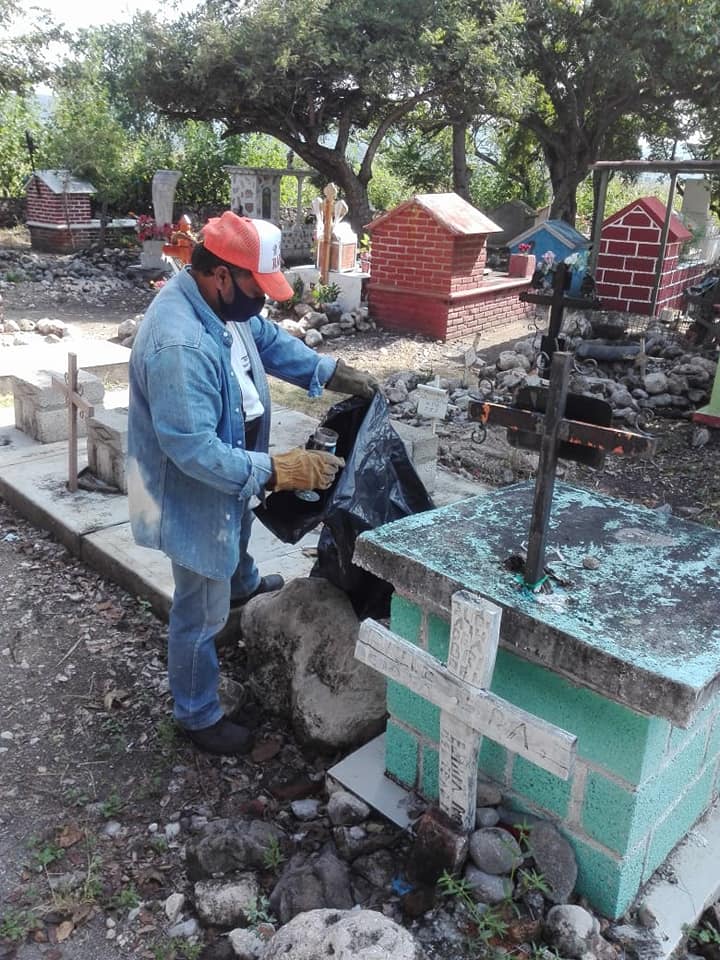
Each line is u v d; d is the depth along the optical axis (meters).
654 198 10.78
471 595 2.22
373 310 11.27
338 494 3.02
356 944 2.04
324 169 17.81
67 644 3.87
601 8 17.31
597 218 9.90
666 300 11.12
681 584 2.41
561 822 2.36
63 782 3.04
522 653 2.29
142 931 2.46
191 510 2.75
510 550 2.59
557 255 9.70
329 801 2.78
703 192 13.27
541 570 2.34
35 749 3.21
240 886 2.48
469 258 10.77
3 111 20.78
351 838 2.60
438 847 2.37
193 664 2.98
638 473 6.52
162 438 2.55
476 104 16.94
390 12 15.04
